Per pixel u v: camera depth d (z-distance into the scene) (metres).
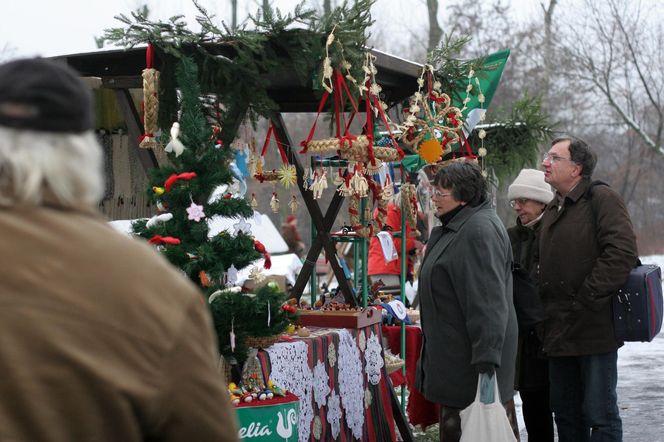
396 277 7.00
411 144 5.42
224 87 4.32
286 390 3.92
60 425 1.27
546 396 5.18
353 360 4.79
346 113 5.54
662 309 4.71
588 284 4.54
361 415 4.86
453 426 4.23
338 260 5.65
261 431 3.45
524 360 5.05
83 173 1.39
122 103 4.51
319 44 4.22
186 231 3.73
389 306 5.69
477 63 5.79
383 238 5.76
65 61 4.48
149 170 3.83
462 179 4.20
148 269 1.37
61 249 1.33
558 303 4.69
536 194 5.09
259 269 4.08
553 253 4.71
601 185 4.66
